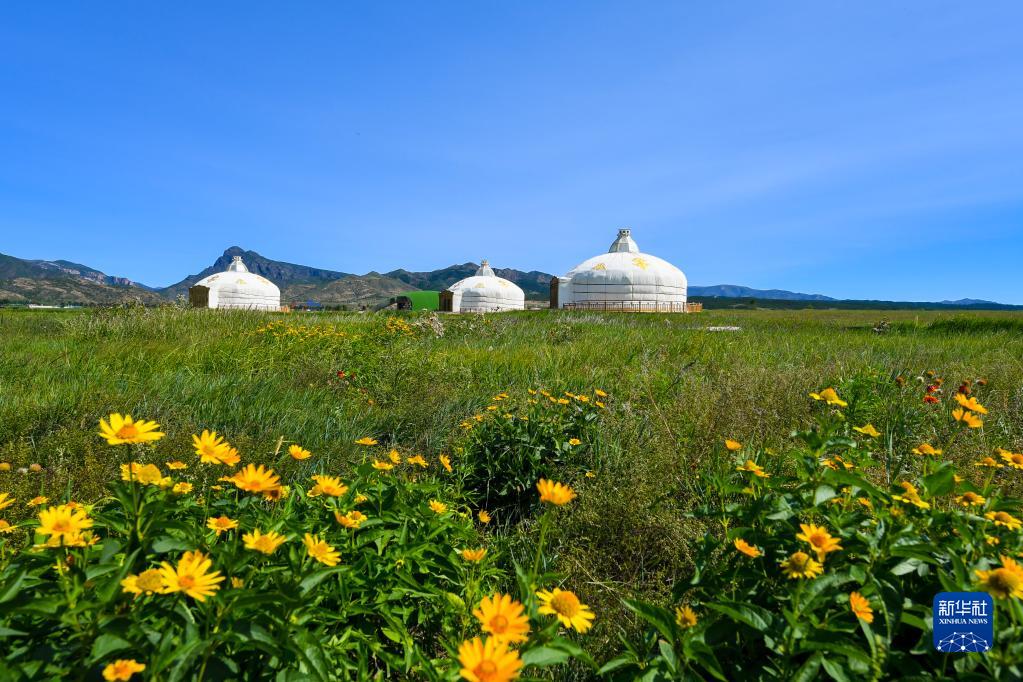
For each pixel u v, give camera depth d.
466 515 2.78
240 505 1.94
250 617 1.25
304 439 3.94
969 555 1.58
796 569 1.41
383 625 1.81
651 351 8.84
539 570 2.24
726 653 1.54
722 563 1.80
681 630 1.49
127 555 1.38
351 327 10.48
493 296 67.25
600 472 3.32
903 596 1.46
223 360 6.95
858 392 3.92
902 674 1.35
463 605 1.64
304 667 1.27
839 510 1.96
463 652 1.00
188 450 3.32
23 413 3.98
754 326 18.17
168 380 5.49
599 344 9.92
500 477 3.44
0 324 10.40
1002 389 4.95
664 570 2.32
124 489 1.41
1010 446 3.45
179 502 1.85
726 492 1.99
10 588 1.17
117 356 6.78
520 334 11.88
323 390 5.77
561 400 4.06
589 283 52.06
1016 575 1.26
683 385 5.45
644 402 5.03
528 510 3.31
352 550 1.86
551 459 3.48
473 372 6.85
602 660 1.72
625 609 2.00
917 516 1.77
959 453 3.29
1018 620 1.26
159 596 1.28
